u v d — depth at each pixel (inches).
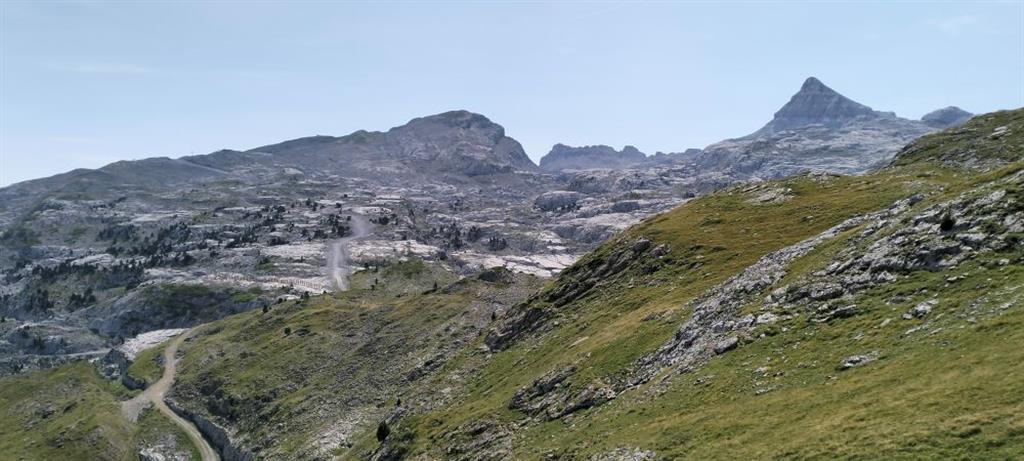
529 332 4451.3
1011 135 4594.0
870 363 1641.2
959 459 1093.1
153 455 6929.1
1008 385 1231.5
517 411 2979.8
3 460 7440.9
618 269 4480.8
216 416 7436.0
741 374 1961.1
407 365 6299.2
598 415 2364.7
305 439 5541.3
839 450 1275.8
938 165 4621.1
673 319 2930.6
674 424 1835.6
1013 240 1788.9
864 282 2100.1
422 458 3080.7
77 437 7539.4
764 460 1376.7
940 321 1649.9
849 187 4559.5
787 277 2509.8
